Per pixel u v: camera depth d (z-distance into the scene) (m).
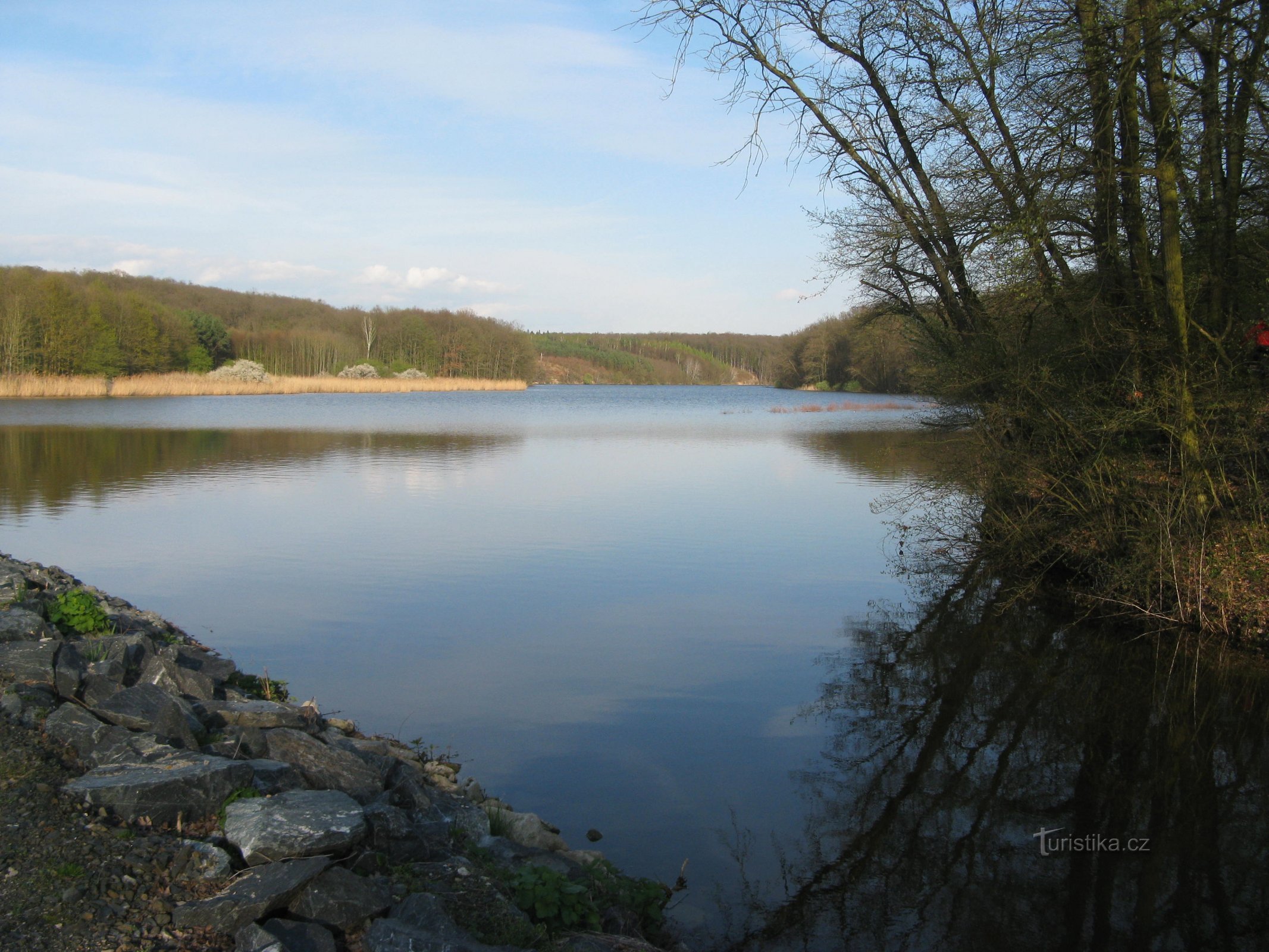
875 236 14.56
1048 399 11.39
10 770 4.34
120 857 3.75
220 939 3.41
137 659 6.45
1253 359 10.51
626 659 9.05
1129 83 10.16
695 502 19.08
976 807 6.22
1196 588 9.81
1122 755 7.10
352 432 36.97
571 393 101.62
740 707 7.88
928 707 8.01
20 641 5.89
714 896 5.05
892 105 13.91
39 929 3.29
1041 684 8.59
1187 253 11.15
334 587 11.62
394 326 108.00
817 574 12.82
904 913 4.98
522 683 8.30
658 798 6.18
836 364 89.31
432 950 3.43
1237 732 7.53
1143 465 10.69
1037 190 10.68
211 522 16.05
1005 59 10.79
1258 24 9.52
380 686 8.14
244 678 7.78
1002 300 12.05
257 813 4.10
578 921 4.20
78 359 65.50
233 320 105.88
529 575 12.43
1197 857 5.68
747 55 14.18
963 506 14.32
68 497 18.59
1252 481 10.18
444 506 18.19
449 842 4.79
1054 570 12.63
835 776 6.60
